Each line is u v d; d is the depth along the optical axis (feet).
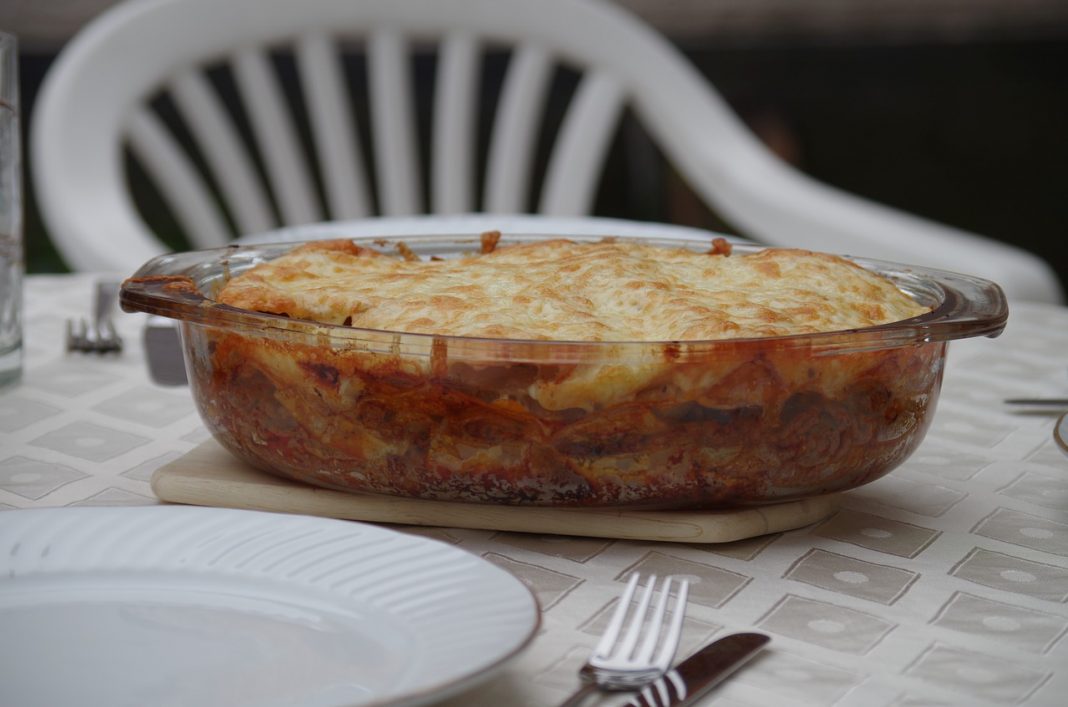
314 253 2.81
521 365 2.09
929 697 1.73
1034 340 3.98
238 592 1.76
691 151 7.04
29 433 2.91
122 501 2.48
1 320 3.22
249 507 2.41
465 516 2.33
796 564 2.22
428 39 7.33
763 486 2.27
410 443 2.21
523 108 7.38
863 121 12.88
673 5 11.28
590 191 7.45
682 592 1.82
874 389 2.27
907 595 2.09
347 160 7.31
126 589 1.77
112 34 6.40
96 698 1.53
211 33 6.86
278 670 1.58
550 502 2.24
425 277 2.60
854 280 2.67
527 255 2.91
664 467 2.20
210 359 2.38
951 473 2.74
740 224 6.72
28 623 1.69
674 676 1.69
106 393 3.24
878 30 11.10
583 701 1.63
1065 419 2.44
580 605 2.02
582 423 2.15
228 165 7.00
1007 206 12.98
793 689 1.75
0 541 1.86
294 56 11.22
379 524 2.37
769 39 11.21
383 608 1.69
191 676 1.58
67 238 5.64
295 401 2.27
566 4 7.29
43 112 6.03
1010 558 2.26
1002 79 11.82
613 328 2.35
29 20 10.61
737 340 2.10
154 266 2.68
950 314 2.36
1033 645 1.91
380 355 2.14
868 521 2.43
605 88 7.32
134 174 12.34
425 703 1.40
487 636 1.54
